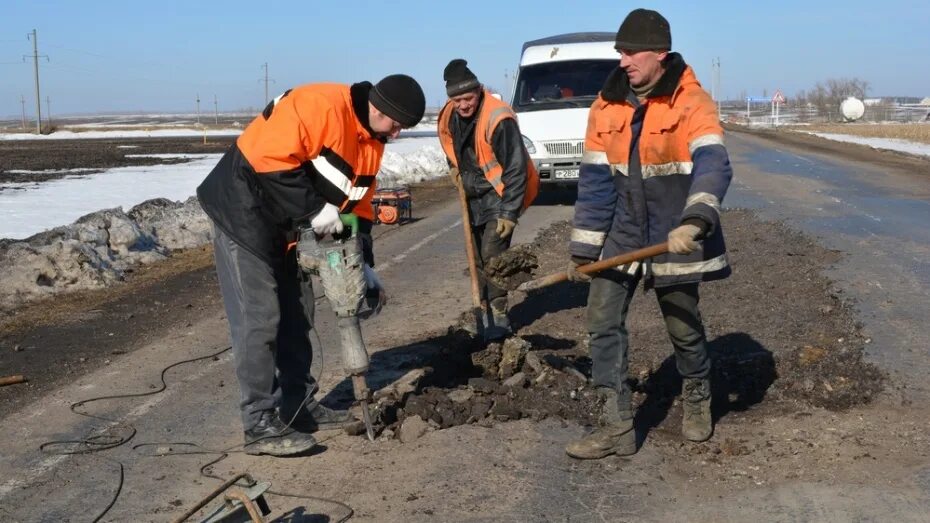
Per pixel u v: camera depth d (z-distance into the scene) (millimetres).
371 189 4648
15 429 5020
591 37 16984
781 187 17484
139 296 8453
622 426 4359
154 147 44156
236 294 4438
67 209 15852
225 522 3230
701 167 3891
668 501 3953
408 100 4387
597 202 4281
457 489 4086
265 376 4492
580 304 7484
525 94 16000
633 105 4129
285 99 4340
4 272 8281
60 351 6586
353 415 4996
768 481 4121
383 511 3904
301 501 4020
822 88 106312
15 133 80812
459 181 6090
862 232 11242
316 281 9273
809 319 6730
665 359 5852
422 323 7121
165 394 5594
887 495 3926
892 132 48656
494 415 4914
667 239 4125
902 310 7031
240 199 4332
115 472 4410
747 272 8562
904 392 5164
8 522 3895
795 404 5059
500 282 5082
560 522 3766
